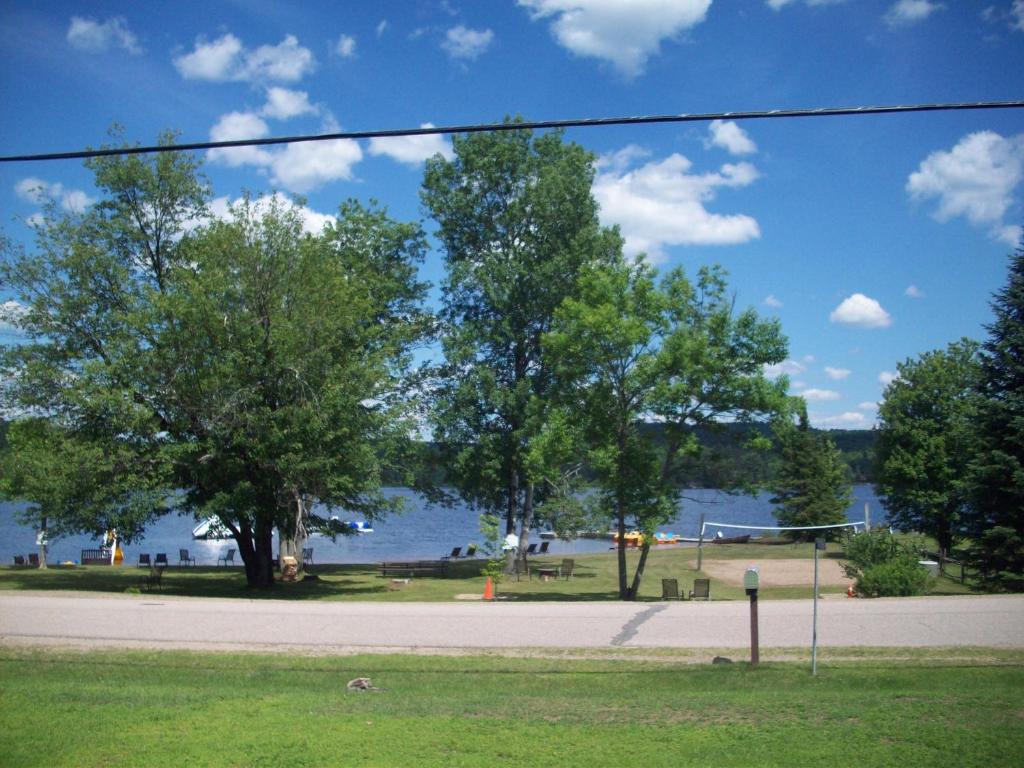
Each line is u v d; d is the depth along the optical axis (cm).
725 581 3803
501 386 4356
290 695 1139
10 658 1409
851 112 846
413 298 4425
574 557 5381
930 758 837
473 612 1920
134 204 3347
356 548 6894
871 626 1703
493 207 4500
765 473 3180
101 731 934
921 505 4484
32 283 3100
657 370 2952
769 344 3005
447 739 907
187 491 3238
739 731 934
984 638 1591
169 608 1964
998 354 3256
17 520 2981
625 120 870
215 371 2955
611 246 4269
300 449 2988
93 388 2878
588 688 1234
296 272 3114
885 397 4803
